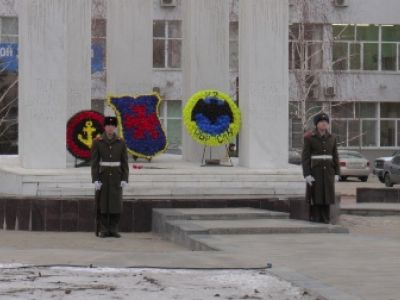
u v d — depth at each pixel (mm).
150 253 15844
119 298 11164
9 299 11055
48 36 25609
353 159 57375
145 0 31781
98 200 21438
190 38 31094
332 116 69312
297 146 65812
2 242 20156
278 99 26875
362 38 70188
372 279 12484
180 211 22297
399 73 70688
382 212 29328
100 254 15742
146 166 27922
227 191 25328
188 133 28766
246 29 26891
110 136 21469
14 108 61688
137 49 31719
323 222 22297
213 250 16297
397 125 71688
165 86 66750
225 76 31125
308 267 13742
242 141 27703
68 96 31391
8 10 62500
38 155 26000
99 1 60500
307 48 62219
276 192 25547
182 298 11164
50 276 12961
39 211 23016
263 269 13539
